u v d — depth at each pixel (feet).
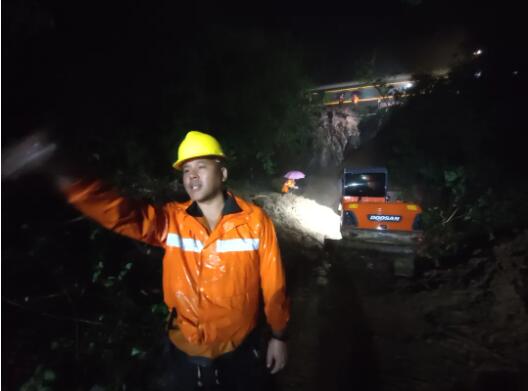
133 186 19.17
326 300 19.61
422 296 20.70
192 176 6.21
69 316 9.64
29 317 9.06
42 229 9.09
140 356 9.53
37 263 9.27
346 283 23.02
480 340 15.38
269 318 6.33
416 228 27.66
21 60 6.82
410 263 25.98
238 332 6.01
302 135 59.82
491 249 25.88
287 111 53.42
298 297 19.58
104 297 10.36
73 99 11.56
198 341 5.95
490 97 40.93
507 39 40.68
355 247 28.40
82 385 8.64
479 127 39.24
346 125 75.61
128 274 12.92
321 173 68.49
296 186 51.08
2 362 8.00
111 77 19.72
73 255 10.57
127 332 9.98
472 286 21.25
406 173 47.26
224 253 5.92
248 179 49.98
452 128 43.27
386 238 28.02
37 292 9.18
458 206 35.35
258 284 6.16
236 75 42.50
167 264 6.18
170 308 6.38
